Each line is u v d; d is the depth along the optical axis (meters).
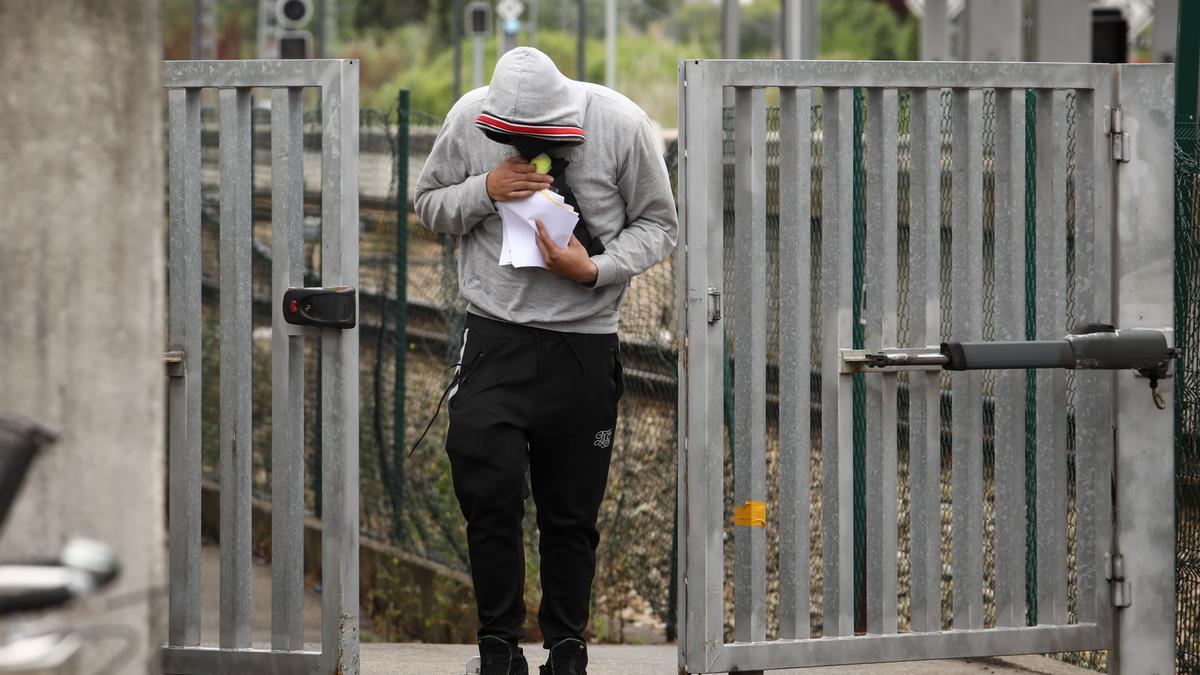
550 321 16.02
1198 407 19.27
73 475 10.85
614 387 16.62
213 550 33.81
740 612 16.94
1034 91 18.61
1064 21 57.75
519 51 15.80
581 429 16.34
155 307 11.12
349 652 16.75
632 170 16.25
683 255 16.53
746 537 16.92
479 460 16.03
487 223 16.17
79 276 10.86
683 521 16.72
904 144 18.81
